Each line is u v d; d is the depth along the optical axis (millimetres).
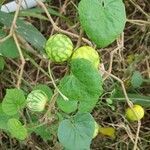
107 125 438
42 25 447
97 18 243
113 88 413
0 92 414
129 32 465
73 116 270
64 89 259
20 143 417
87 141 267
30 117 324
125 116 409
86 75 251
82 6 242
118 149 447
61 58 262
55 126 314
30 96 280
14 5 394
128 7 464
